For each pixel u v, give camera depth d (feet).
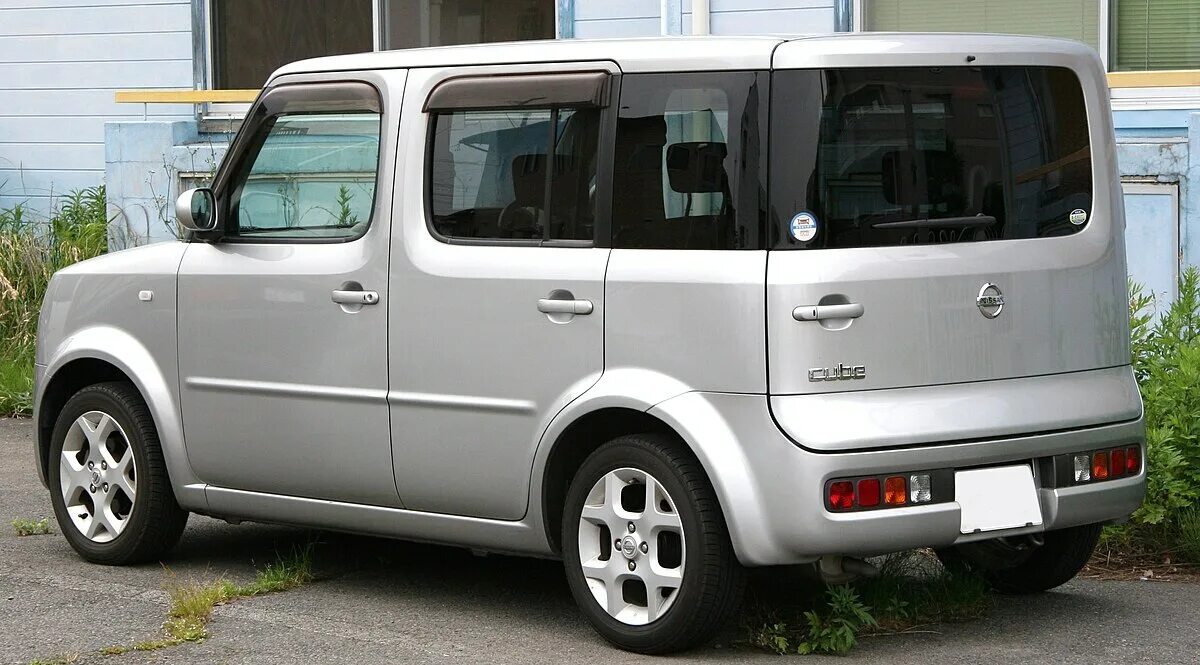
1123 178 28.66
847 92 16.35
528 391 17.71
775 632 17.31
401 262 18.72
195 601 18.94
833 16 31.81
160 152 38.99
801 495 15.85
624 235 17.16
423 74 18.99
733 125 16.51
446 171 18.65
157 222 39.17
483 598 19.80
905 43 16.65
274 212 20.25
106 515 21.63
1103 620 18.45
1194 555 21.03
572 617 18.83
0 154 42.60
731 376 16.24
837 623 17.44
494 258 18.02
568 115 17.69
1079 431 17.16
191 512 22.12
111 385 21.70
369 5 38.19
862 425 15.93
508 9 36.55
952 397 16.46
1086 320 17.53
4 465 29.40
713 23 32.94
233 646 17.53
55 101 41.81
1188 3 29.22
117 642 17.76
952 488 16.33
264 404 20.03
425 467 18.66
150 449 21.18
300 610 19.17
